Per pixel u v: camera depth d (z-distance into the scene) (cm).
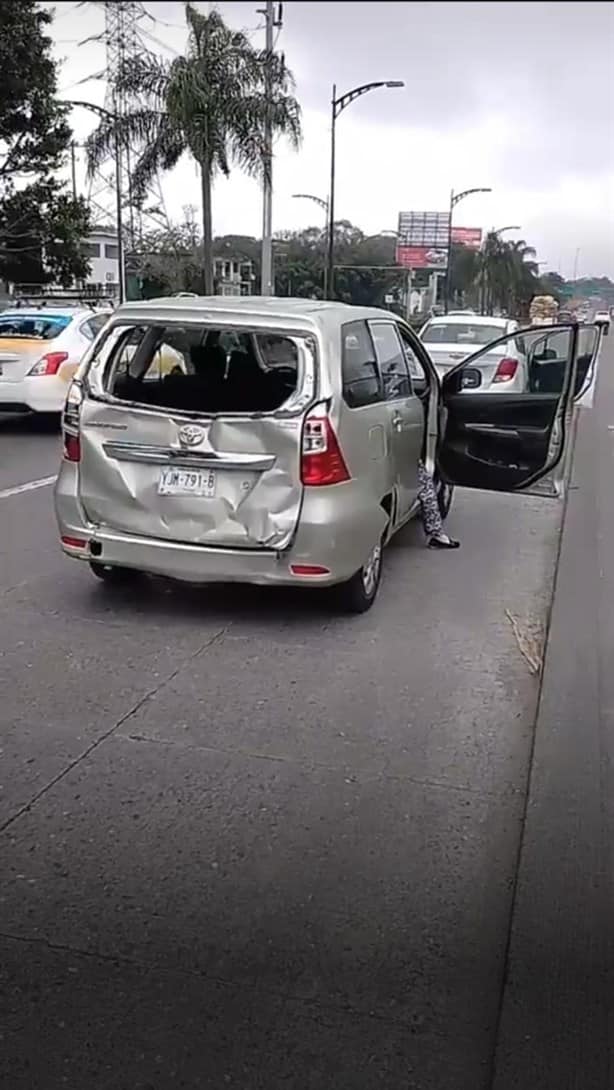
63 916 328
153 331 632
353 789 414
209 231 2466
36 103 2683
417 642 588
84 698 495
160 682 518
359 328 632
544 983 301
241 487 572
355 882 350
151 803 398
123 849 366
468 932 324
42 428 1380
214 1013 286
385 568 746
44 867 354
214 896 340
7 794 403
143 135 2409
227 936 319
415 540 840
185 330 617
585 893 346
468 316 1611
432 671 544
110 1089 259
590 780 425
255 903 336
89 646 565
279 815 392
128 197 2981
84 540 607
